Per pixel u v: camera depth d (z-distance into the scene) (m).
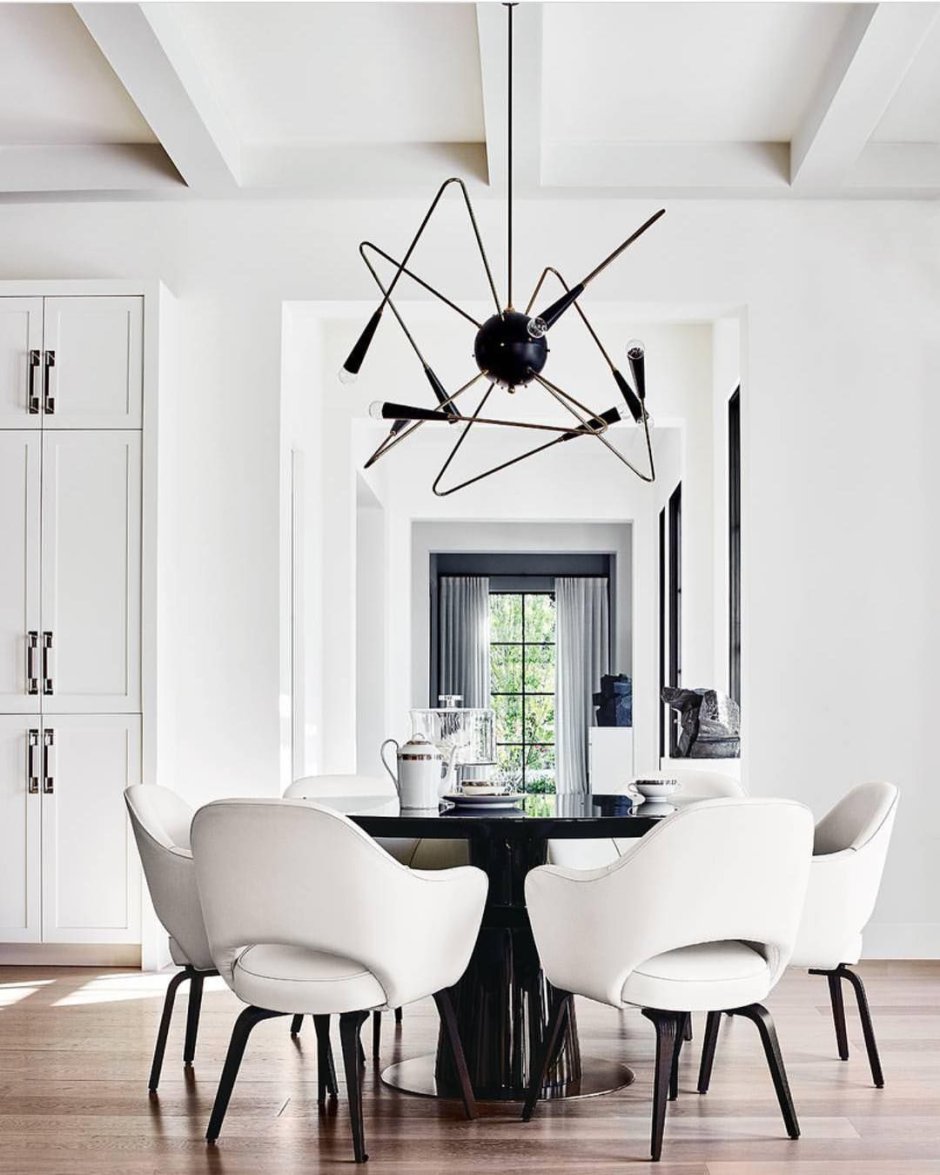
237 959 3.01
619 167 5.20
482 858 3.48
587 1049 3.78
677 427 7.77
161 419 5.16
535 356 3.58
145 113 4.63
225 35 4.38
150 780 5.02
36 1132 3.06
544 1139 3.01
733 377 6.78
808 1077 3.49
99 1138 3.01
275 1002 2.91
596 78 4.65
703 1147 2.94
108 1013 4.25
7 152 5.28
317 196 5.35
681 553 7.76
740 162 5.21
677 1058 3.31
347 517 7.43
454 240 5.40
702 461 7.43
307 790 4.23
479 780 3.66
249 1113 3.20
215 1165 2.84
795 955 3.37
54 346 5.12
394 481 10.31
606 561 12.66
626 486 10.30
